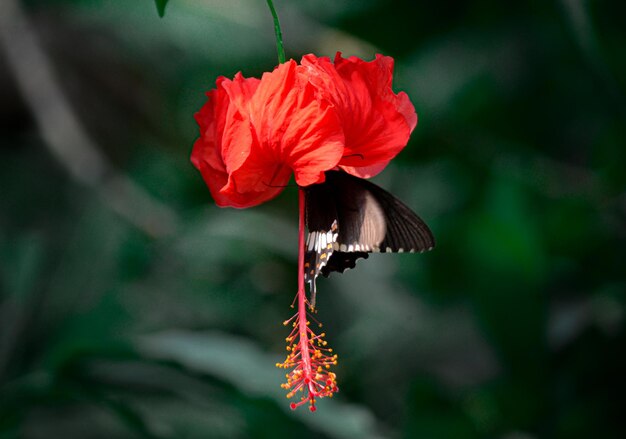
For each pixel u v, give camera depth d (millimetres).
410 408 5055
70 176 7211
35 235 6879
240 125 2457
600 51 5125
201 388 5055
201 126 2611
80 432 5949
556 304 5773
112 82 7422
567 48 5859
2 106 7281
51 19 7242
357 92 2479
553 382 4969
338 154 2387
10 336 6379
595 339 5488
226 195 2480
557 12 5566
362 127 2508
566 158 6430
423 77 6293
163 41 7160
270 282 7047
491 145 6328
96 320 6539
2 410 4586
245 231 6547
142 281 6906
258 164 2488
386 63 2531
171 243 6832
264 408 4590
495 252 4820
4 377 6184
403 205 2393
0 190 7359
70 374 4559
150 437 4836
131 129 7605
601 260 5793
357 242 2361
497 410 4973
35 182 7398
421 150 6352
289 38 6430
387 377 6820
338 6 6031
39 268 6707
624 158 5695
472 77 6316
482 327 4926
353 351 6895
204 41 6762
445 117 6281
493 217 4832
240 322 6922
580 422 5031
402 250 2359
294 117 2422
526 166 6105
